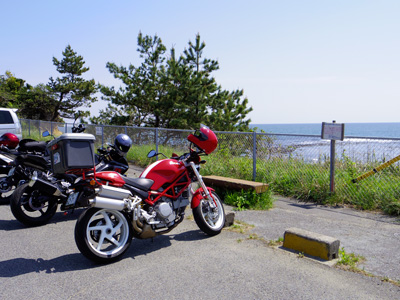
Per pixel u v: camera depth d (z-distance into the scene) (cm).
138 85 2239
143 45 2220
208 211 516
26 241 486
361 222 592
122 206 410
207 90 1978
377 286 359
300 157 816
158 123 2188
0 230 532
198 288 351
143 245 477
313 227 560
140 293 341
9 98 3625
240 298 332
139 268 399
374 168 697
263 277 376
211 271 390
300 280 369
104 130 1540
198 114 1973
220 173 919
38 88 3888
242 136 914
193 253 445
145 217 437
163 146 1196
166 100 2042
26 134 2256
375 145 743
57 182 555
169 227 470
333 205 711
